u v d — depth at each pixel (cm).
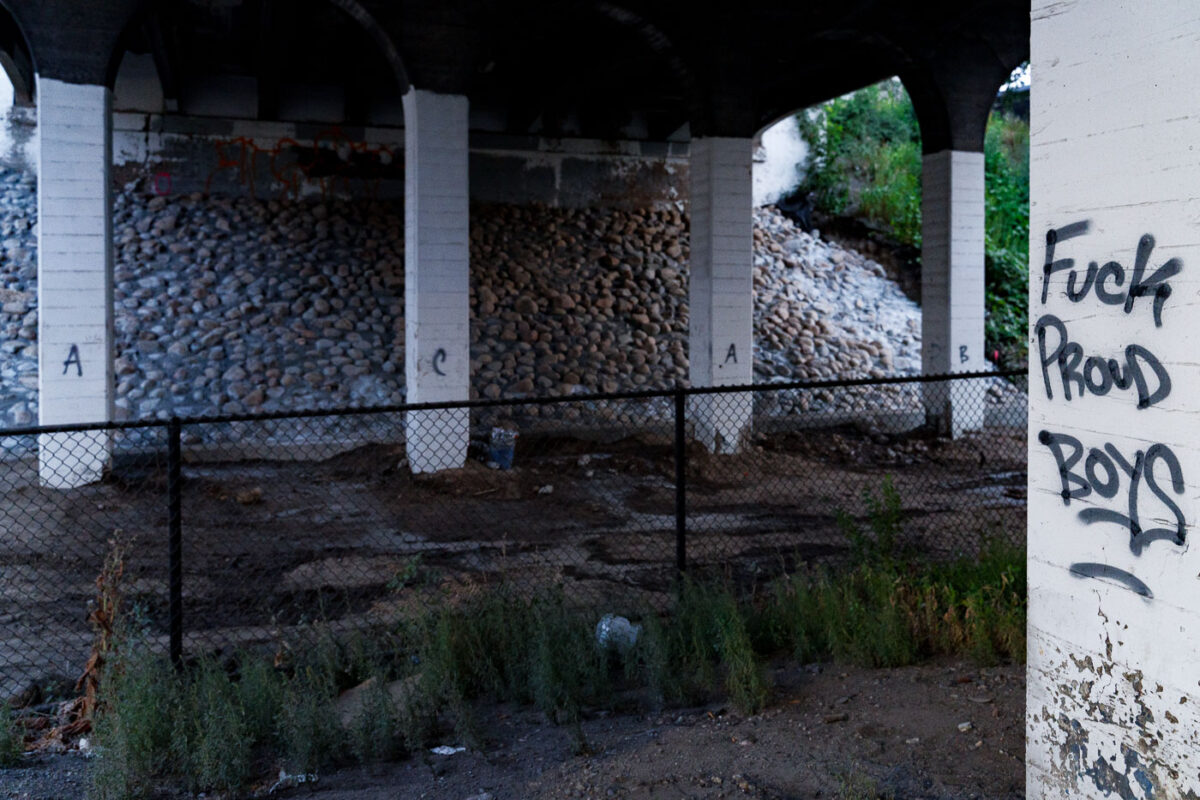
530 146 2162
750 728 496
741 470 1354
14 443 1350
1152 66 319
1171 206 313
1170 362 315
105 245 1169
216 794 450
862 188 2527
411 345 1281
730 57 1416
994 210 2447
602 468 1329
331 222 1916
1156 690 323
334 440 1384
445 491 1199
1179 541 313
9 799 439
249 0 1512
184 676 564
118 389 1463
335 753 489
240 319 1642
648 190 2267
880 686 542
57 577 829
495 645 602
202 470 1273
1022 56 1596
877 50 1559
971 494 1228
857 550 751
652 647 566
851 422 1603
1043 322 369
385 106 2034
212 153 1912
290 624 706
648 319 1861
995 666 559
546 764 466
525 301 1802
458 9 1263
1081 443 352
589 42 1748
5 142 1881
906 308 2181
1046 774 372
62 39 1130
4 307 1585
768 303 1988
